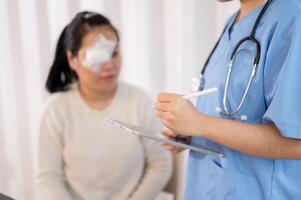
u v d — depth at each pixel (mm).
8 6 1812
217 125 793
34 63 1867
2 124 1974
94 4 1760
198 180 1021
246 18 921
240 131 776
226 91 880
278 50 792
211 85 952
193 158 1044
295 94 746
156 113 887
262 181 840
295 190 826
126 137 1364
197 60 1673
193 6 1621
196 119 815
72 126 1363
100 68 1296
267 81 806
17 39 1850
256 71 820
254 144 770
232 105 871
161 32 1725
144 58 1778
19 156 2020
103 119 1367
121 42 1754
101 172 1363
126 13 1755
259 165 839
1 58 1882
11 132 1989
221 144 866
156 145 1406
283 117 739
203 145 984
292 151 747
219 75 929
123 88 1431
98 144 1355
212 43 1639
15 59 1879
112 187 1380
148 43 1754
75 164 1358
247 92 833
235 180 877
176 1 1655
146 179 1390
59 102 1383
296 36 760
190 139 1048
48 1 1775
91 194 1370
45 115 1379
